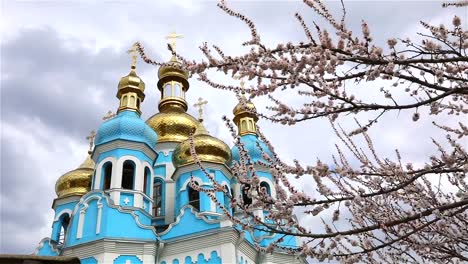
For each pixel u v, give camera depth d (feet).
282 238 25.67
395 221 21.42
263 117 22.53
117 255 72.95
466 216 28.22
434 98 18.97
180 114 116.57
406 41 19.17
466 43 19.34
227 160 93.40
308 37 19.26
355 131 23.38
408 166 26.78
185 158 92.32
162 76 128.26
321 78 19.76
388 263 31.48
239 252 76.48
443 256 28.89
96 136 93.15
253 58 19.47
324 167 22.35
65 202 99.55
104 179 86.63
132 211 78.95
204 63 19.89
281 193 23.67
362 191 22.68
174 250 76.54
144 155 90.63
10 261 29.09
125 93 102.32
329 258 23.48
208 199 84.12
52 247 80.64
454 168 21.40
